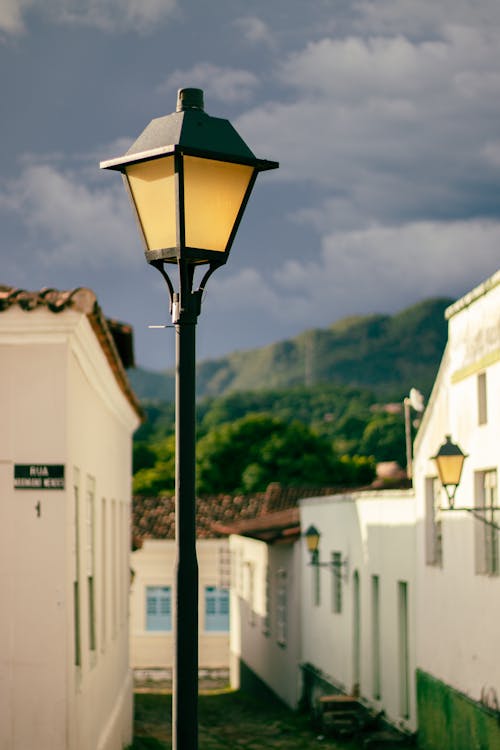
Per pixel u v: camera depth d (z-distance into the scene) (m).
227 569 48.34
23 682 12.73
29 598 12.84
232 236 7.58
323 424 97.00
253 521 37.22
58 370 13.08
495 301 18.11
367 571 26.38
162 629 51.22
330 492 48.12
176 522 7.39
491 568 18.58
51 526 12.94
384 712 25.02
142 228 7.58
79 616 15.05
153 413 125.94
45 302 12.67
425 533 22.19
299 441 70.62
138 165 7.55
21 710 12.71
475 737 18.69
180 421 7.44
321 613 31.08
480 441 18.92
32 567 12.90
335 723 26.05
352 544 27.81
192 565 7.35
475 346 19.19
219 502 55.62
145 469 79.44
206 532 52.38
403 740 23.00
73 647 13.32
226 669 51.44
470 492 19.41
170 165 7.40
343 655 28.42
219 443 71.69
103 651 18.86
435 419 21.58
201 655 51.38
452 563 20.34
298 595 34.00
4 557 12.91
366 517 26.52
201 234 7.45
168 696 40.28
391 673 24.53
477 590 18.89
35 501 12.96
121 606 23.94
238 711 36.53
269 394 124.75
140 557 51.34
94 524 17.45
